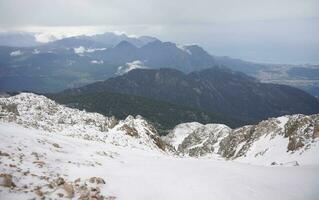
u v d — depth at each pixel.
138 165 32.62
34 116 109.19
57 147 32.28
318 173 35.56
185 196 23.28
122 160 34.97
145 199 22.11
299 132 109.31
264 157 114.44
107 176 25.80
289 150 105.88
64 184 21.27
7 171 21.58
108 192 22.38
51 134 41.03
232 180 28.73
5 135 29.66
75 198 20.44
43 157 27.17
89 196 20.86
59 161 27.66
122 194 22.44
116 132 74.44
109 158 34.25
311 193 27.78
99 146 41.81
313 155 88.38
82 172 26.16
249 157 125.56
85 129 66.69
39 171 23.67
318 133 101.50
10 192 19.05
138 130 84.81
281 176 33.34
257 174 33.22
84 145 38.94
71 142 38.28
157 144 86.88
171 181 26.44
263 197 25.05
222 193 24.55
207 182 26.95
